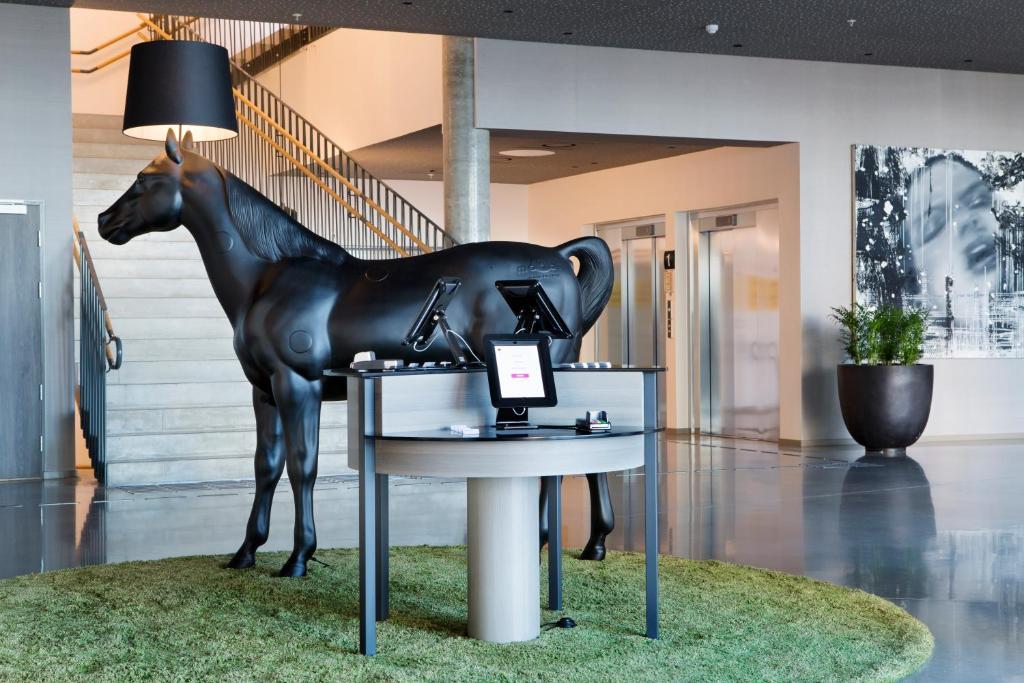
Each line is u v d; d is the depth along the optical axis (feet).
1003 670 14.16
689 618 16.29
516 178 54.90
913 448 40.40
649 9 34.94
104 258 38.83
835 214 42.22
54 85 33.81
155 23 52.60
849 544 22.30
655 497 15.53
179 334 35.58
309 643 14.92
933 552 21.50
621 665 13.96
